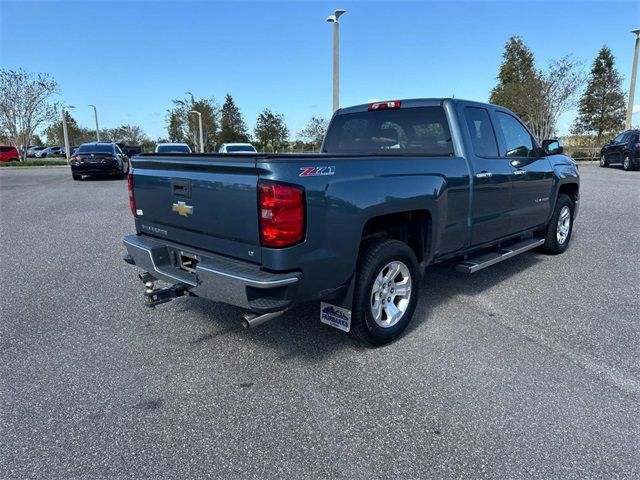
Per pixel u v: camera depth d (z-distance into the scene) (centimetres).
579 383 330
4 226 916
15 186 1714
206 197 337
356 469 248
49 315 456
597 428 281
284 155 327
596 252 689
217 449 264
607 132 3947
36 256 679
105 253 696
